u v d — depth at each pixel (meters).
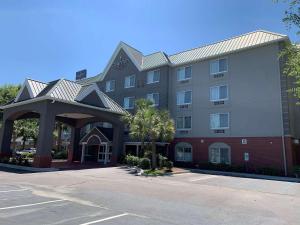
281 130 25.19
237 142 27.75
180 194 13.41
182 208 10.28
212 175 23.61
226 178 21.53
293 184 18.97
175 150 32.19
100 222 7.86
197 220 8.67
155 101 34.28
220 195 13.58
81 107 25.95
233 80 29.14
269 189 16.41
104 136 31.77
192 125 31.42
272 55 26.81
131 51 39.06
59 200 10.76
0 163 26.52
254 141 26.67
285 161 24.45
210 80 30.91
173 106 33.41
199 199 12.30
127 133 33.97
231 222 8.60
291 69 12.92
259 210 10.48
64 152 41.66
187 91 32.62
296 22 9.90
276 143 25.30
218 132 29.27
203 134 30.36
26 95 26.48
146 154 26.52
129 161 26.70
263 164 25.75
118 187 14.75
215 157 29.09
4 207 9.23
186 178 20.73
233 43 30.95
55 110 23.81
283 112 25.27
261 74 27.25
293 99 27.75
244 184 18.36
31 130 46.19
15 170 21.72
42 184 14.82
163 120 25.38
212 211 10.01
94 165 27.98
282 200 12.86
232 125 28.41
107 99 30.27
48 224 7.43
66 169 23.39
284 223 8.70
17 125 43.84
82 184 15.36
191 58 33.09
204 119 30.59
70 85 26.88
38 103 24.12
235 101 28.61
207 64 31.53
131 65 37.91
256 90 27.33
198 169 28.53
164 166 25.08
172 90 34.00
